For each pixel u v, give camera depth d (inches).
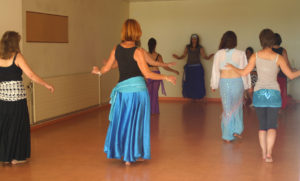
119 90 169.5
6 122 168.9
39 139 225.9
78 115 309.6
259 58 175.3
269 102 173.9
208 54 407.5
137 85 167.6
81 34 313.3
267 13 388.8
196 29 409.1
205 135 238.5
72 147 207.0
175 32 415.8
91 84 330.0
